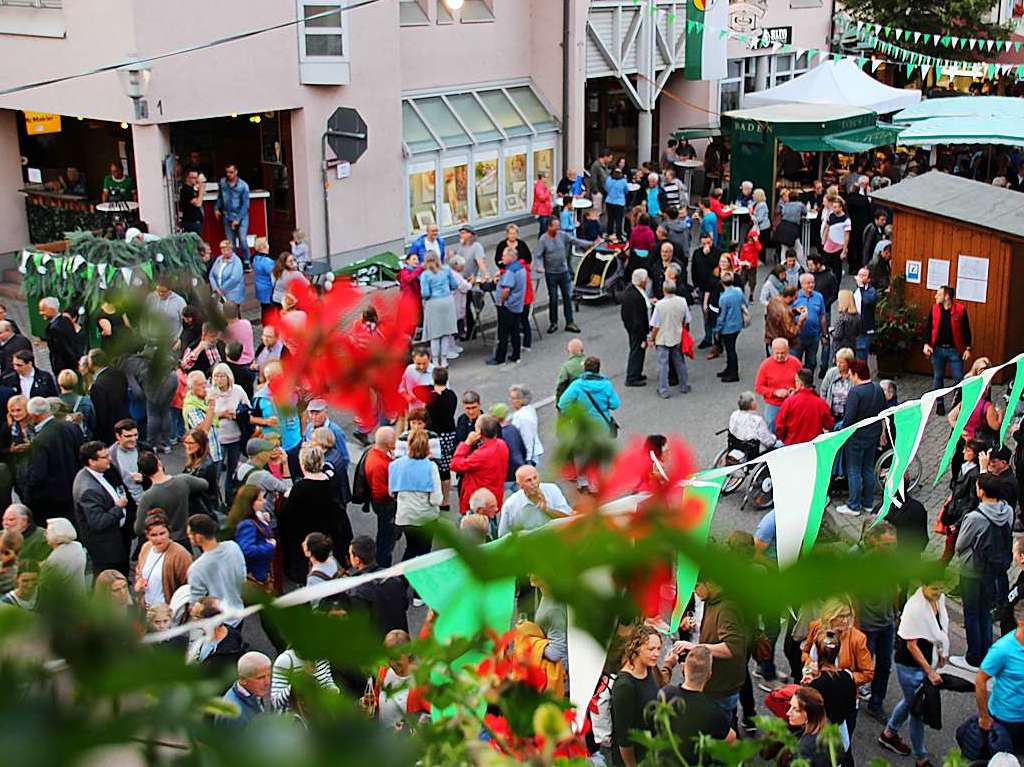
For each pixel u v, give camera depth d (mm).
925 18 36469
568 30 29984
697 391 19234
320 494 10445
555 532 863
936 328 18094
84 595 854
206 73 21844
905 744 10125
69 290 17047
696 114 35500
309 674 1014
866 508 14578
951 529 11398
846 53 38812
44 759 713
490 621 1103
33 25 22172
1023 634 8734
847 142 28734
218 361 12289
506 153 29359
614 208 29375
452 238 28125
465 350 21109
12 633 814
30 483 10172
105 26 21047
